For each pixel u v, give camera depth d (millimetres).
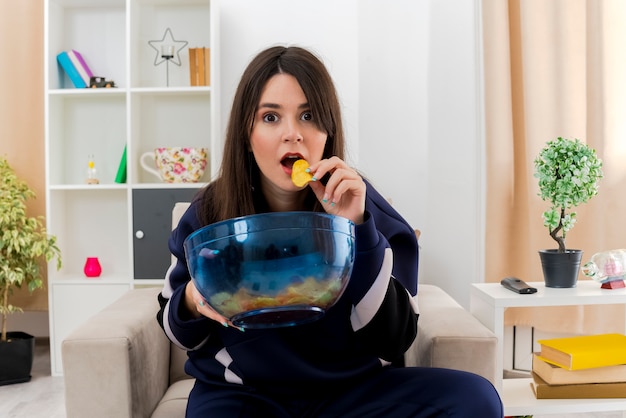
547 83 2320
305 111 1060
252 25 2809
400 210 2781
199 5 2836
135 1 2732
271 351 1100
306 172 995
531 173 2350
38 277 2867
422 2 2713
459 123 2627
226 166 1162
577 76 2293
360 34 2799
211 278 808
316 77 1069
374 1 2781
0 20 2885
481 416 1000
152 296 1733
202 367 1183
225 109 2809
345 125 2701
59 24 2844
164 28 2844
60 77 2832
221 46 2812
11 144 2895
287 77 1057
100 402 1306
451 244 2672
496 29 2441
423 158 2738
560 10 2285
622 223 2184
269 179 1085
